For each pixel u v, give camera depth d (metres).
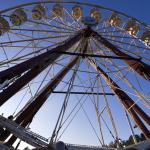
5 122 14.06
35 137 13.77
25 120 21.20
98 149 13.65
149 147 10.51
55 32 21.95
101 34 23.34
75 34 22.28
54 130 15.65
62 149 11.01
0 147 12.74
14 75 16.53
